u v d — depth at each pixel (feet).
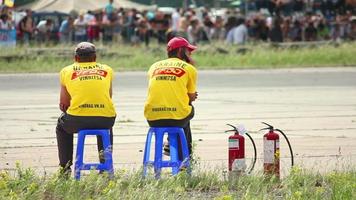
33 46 215.72
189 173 68.28
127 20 228.43
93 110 68.74
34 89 162.50
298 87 164.76
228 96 147.74
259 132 102.63
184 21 229.86
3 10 209.46
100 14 226.99
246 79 182.29
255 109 128.06
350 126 108.88
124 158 84.38
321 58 220.23
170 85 70.74
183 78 71.15
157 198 60.08
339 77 187.73
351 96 148.15
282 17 247.09
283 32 242.17
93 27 224.33
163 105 70.33
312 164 78.79
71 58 205.87
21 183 64.03
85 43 71.10
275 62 215.31
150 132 70.64
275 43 230.68
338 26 248.93
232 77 187.01
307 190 63.41
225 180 67.10
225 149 89.10
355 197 61.05
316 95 149.69
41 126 110.42
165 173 68.49
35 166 79.56
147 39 228.43
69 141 70.69
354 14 257.34
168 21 233.55
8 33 209.05
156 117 70.44
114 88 162.40
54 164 80.89
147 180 65.16
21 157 85.61
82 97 68.80
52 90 160.15
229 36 232.53
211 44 226.99
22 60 201.87
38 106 134.41
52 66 199.52
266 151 67.46
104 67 70.59
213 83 172.96
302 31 244.42
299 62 217.15
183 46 72.59
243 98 144.46
